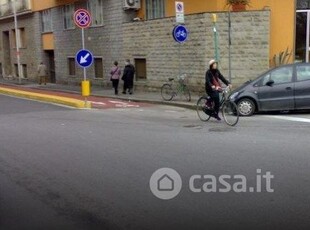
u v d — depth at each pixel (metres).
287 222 4.94
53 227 4.95
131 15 24.16
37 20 34.94
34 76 36.75
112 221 5.09
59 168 7.57
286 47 18.84
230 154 8.18
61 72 32.25
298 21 19.11
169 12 21.69
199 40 18.94
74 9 29.50
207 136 10.23
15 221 5.16
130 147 9.10
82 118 14.09
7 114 15.75
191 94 19.67
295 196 5.77
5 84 35.38
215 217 5.13
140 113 15.33
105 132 11.13
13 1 35.44
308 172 6.83
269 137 9.87
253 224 4.90
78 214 5.34
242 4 18.55
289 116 13.59
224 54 18.44
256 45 18.25
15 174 7.29
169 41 20.78
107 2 25.44
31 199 5.96
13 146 9.62
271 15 18.64
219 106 12.70
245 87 14.12
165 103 18.05
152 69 22.17
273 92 13.96
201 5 19.84
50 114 15.41
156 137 10.23
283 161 7.54
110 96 21.48
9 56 42.84
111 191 6.18
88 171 7.28
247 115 14.03
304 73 14.02
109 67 26.00
